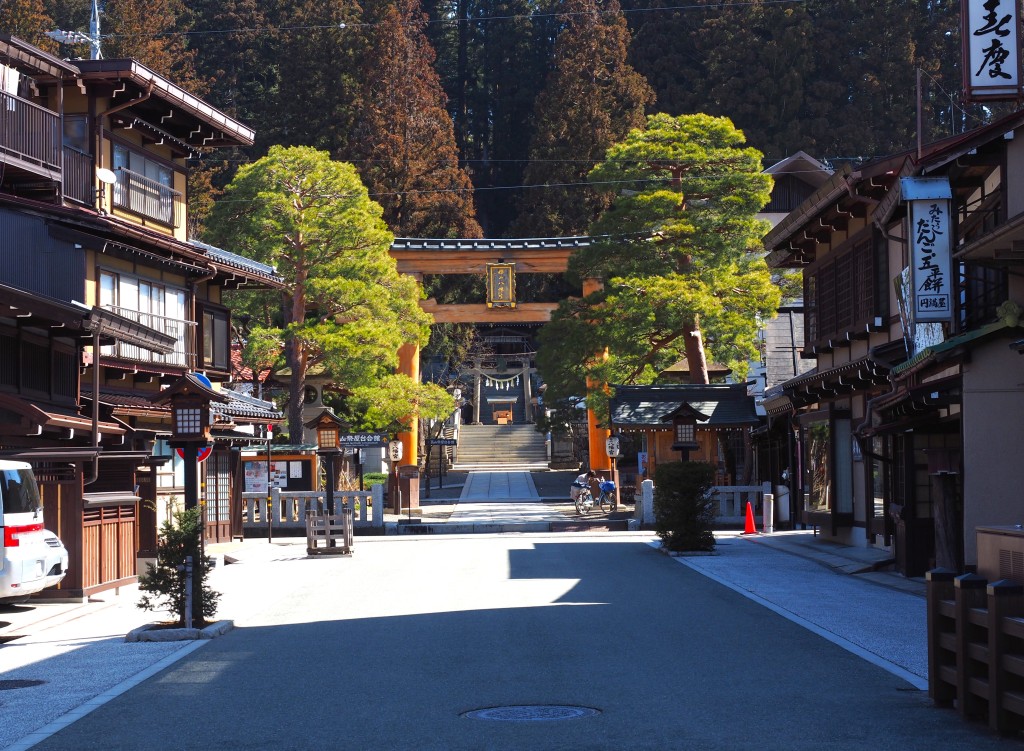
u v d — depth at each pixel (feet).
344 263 127.13
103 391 83.35
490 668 36.27
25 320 62.59
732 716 28.58
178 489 89.86
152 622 48.11
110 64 83.66
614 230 128.36
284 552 91.86
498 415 288.10
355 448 134.31
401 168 232.94
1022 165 53.72
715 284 125.59
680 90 253.65
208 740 27.55
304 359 131.85
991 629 26.08
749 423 118.62
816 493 87.97
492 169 300.20
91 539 59.36
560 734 27.02
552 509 150.71
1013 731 25.91
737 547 86.63
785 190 180.55
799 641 40.55
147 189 93.91
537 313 155.53
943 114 243.19
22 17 198.90
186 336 98.17
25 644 45.14
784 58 240.94
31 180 81.00
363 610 52.06
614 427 120.78
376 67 244.83
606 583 60.75
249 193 126.82
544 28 310.04
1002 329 50.60
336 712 30.40
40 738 28.22
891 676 33.83
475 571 69.05
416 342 140.97
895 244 73.05
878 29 244.83
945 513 51.93
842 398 84.17
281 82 250.57
